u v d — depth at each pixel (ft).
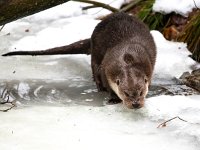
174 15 54.70
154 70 46.73
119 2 59.72
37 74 47.26
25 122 34.88
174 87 43.68
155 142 31.99
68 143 31.53
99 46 45.80
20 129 33.53
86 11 60.23
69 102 41.37
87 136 32.73
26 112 37.09
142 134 33.40
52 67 48.93
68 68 48.83
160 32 54.75
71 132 33.37
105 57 43.37
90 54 48.78
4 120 35.17
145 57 41.42
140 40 44.27
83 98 42.50
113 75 40.73
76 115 36.70
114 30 45.37
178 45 51.37
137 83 38.45
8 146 30.78
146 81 39.68
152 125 34.99
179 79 44.93
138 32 45.19
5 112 36.99
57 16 60.03
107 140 32.19
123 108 38.06
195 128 33.71
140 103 37.45
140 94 38.01
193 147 31.17
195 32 50.52
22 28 56.90
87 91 44.09
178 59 48.44
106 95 43.42
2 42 53.06
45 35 54.19
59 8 61.36
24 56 51.21
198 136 32.50
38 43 52.54
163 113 36.76
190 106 37.65
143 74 39.65
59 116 36.40
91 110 37.73
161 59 48.32
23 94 42.75
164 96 39.73
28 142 31.45
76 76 47.39
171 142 31.94
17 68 48.34
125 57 40.81
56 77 46.88
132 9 58.23
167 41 52.29
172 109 37.29
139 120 35.91
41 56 51.44
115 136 32.89
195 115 36.11
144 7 56.39
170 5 54.54
